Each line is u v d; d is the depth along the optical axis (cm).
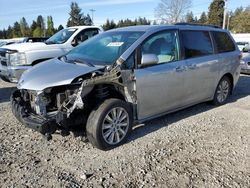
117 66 418
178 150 419
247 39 2389
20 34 7312
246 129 507
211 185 331
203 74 564
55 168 367
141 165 375
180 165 376
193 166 373
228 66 640
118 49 457
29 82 413
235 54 664
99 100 420
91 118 404
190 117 568
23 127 504
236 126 521
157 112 488
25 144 437
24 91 428
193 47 548
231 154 409
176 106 523
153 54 443
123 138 434
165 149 422
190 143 444
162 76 473
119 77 415
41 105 392
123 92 433
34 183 333
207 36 596
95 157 397
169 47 500
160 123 531
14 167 368
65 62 461
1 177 345
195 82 548
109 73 407
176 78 500
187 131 493
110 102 411
